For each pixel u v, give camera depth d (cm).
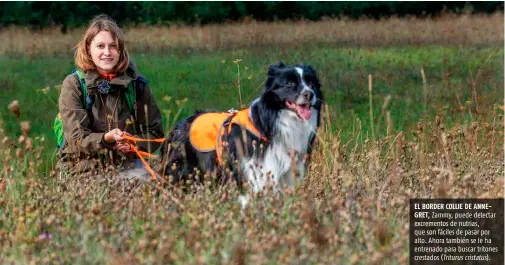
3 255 670
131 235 706
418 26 3741
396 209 759
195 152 928
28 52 3047
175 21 4088
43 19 4047
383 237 685
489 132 1115
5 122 1670
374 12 4569
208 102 1925
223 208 754
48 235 706
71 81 959
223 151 882
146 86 998
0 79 2309
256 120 866
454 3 4569
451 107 1708
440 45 3155
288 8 4453
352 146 1245
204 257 611
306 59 2623
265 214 729
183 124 969
